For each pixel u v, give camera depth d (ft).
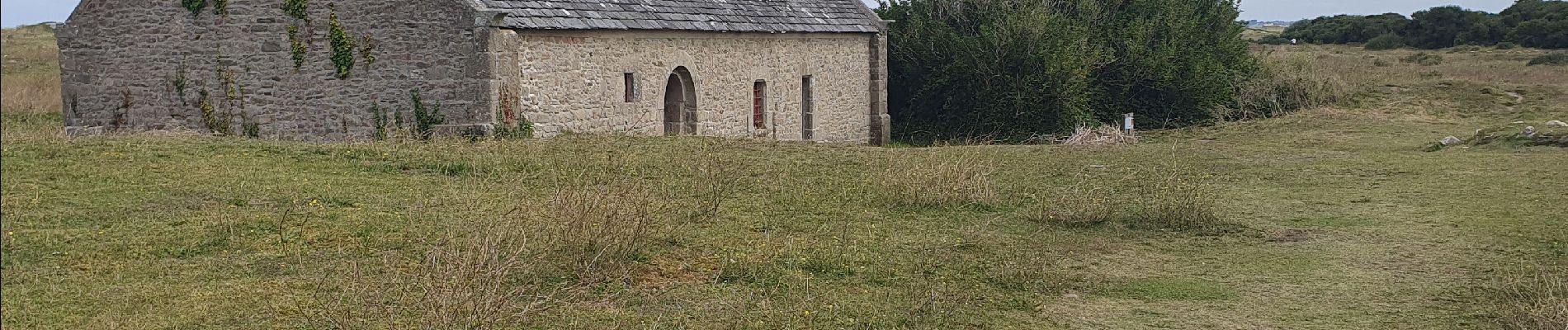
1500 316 28.71
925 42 93.76
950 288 31.45
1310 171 56.44
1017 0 93.20
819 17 81.87
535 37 61.41
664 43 68.90
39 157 43.96
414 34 61.36
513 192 42.06
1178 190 45.85
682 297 29.50
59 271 29.35
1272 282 32.94
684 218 38.81
